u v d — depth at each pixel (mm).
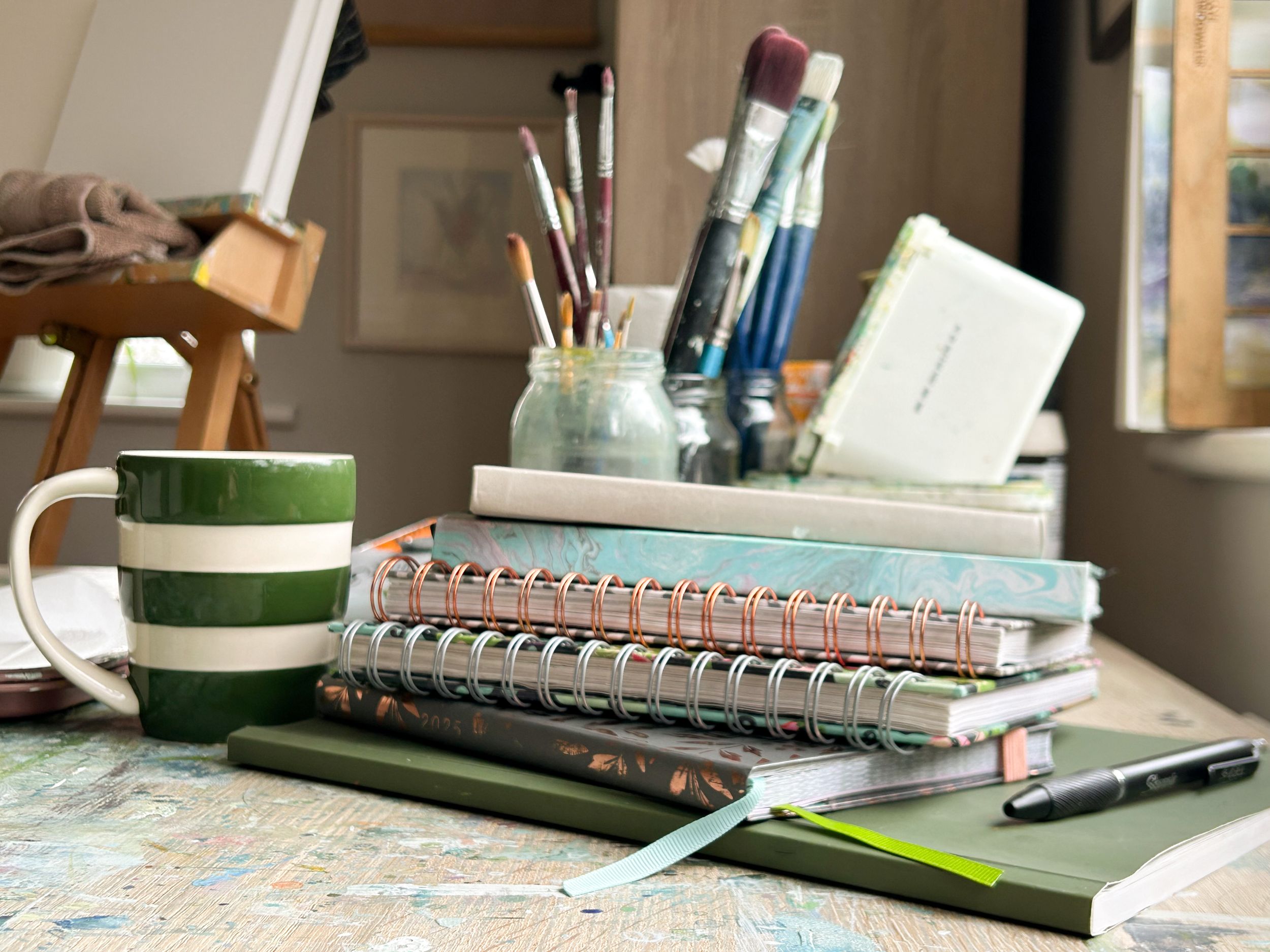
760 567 483
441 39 2129
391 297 2186
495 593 518
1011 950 325
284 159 1020
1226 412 864
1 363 1150
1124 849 379
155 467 538
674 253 1307
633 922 340
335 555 577
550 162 2148
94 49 1156
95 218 917
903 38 1267
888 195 1270
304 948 315
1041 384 667
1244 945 333
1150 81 876
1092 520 1229
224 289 939
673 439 625
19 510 541
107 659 609
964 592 454
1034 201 1511
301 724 544
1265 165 861
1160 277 878
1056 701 500
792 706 431
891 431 676
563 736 451
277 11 1057
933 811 425
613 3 2121
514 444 629
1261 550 776
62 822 426
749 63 681
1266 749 557
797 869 382
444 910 346
